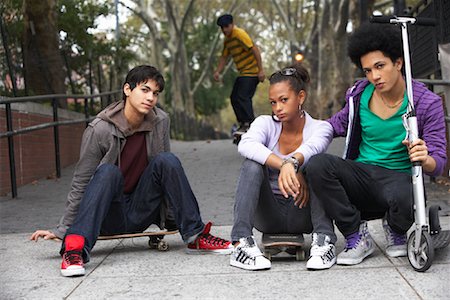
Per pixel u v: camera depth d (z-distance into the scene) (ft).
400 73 11.10
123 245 14.07
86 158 12.24
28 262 12.50
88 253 11.59
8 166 24.09
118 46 43.78
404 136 11.22
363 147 11.74
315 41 96.22
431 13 24.34
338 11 79.87
